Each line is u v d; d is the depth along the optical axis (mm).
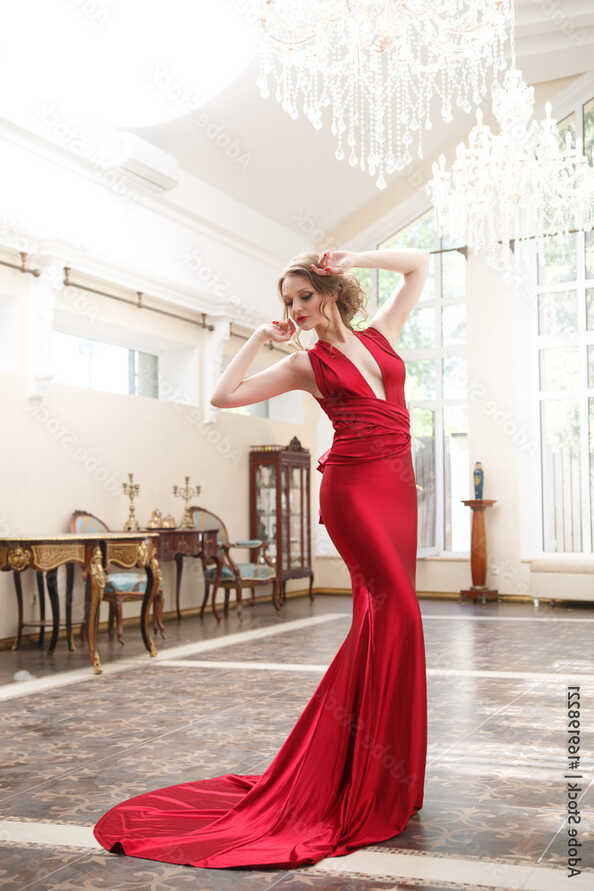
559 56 10555
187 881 2346
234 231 10211
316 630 8367
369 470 2768
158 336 9547
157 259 9000
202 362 10297
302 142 9781
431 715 4465
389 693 2697
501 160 7453
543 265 11570
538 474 11406
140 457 9141
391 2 5555
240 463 11117
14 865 2488
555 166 7828
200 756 3723
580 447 11180
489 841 2598
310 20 5746
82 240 7953
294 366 2879
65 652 7008
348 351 2834
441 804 2971
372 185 11656
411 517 2816
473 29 5852
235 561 10906
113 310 8875
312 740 2738
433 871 2371
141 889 2297
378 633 2713
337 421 2824
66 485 8070
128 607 9000
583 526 11102
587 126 11258
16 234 7273
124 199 8469
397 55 5953
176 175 8430
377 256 2834
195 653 6910
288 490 11242
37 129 7215
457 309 12273
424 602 11336
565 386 11336
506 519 11516
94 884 2336
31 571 7551
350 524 2746
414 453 12289
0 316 7555
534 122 7480
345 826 2607
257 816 2719
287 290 2805
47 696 5176
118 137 7832
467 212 7957
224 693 5211
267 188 10352
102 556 6273
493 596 11320
